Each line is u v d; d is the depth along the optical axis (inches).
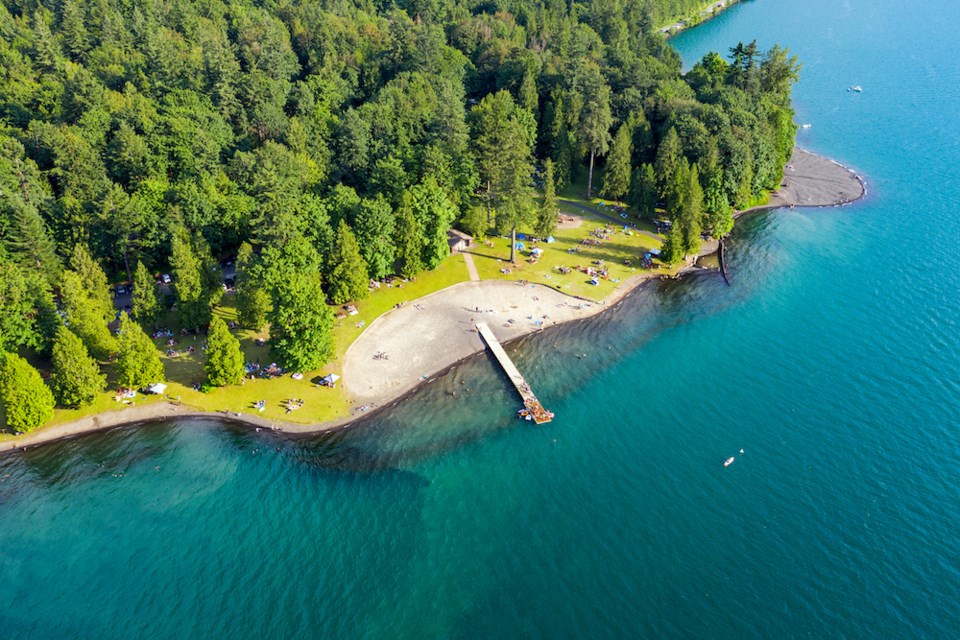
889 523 2938.0
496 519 3070.9
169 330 4296.3
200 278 4192.9
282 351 3853.3
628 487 3218.5
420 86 6978.4
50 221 4712.1
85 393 3636.8
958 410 3563.0
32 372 3491.6
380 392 3909.9
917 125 7780.5
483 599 2691.9
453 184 5595.5
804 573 2736.2
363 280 4443.9
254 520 3102.9
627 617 2593.5
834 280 4960.6
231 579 2815.0
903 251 5275.6
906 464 3245.6
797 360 4084.6
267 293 4133.9
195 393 3821.4
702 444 3462.1
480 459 3437.5
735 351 4224.9
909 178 6589.6
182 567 2871.6
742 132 5880.9
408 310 4638.3
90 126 5600.4
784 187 6648.6
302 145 5708.7
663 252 5236.2
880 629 2503.7
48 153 5378.9
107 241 4702.3
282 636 2581.2
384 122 6028.5
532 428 3646.7
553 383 4008.4
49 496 3228.3
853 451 3346.5
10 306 3705.7
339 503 3181.6
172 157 5502.0
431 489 3248.0
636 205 5895.7
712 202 5457.7
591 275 5113.2
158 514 3134.8
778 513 3021.7
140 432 3599.9
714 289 4982.8
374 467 3390.7
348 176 5905.5
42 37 6638.8
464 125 5777.6
